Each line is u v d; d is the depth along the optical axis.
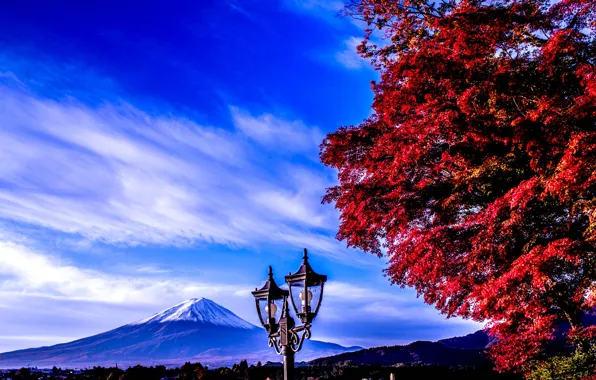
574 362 12.12
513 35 10.16
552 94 9.42
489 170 10.30
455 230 9.89
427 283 12.40
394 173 11.00
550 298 9.38
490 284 8.60
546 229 9.22
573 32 8.63
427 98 10.05
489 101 9.70
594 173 7.41
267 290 8.77
